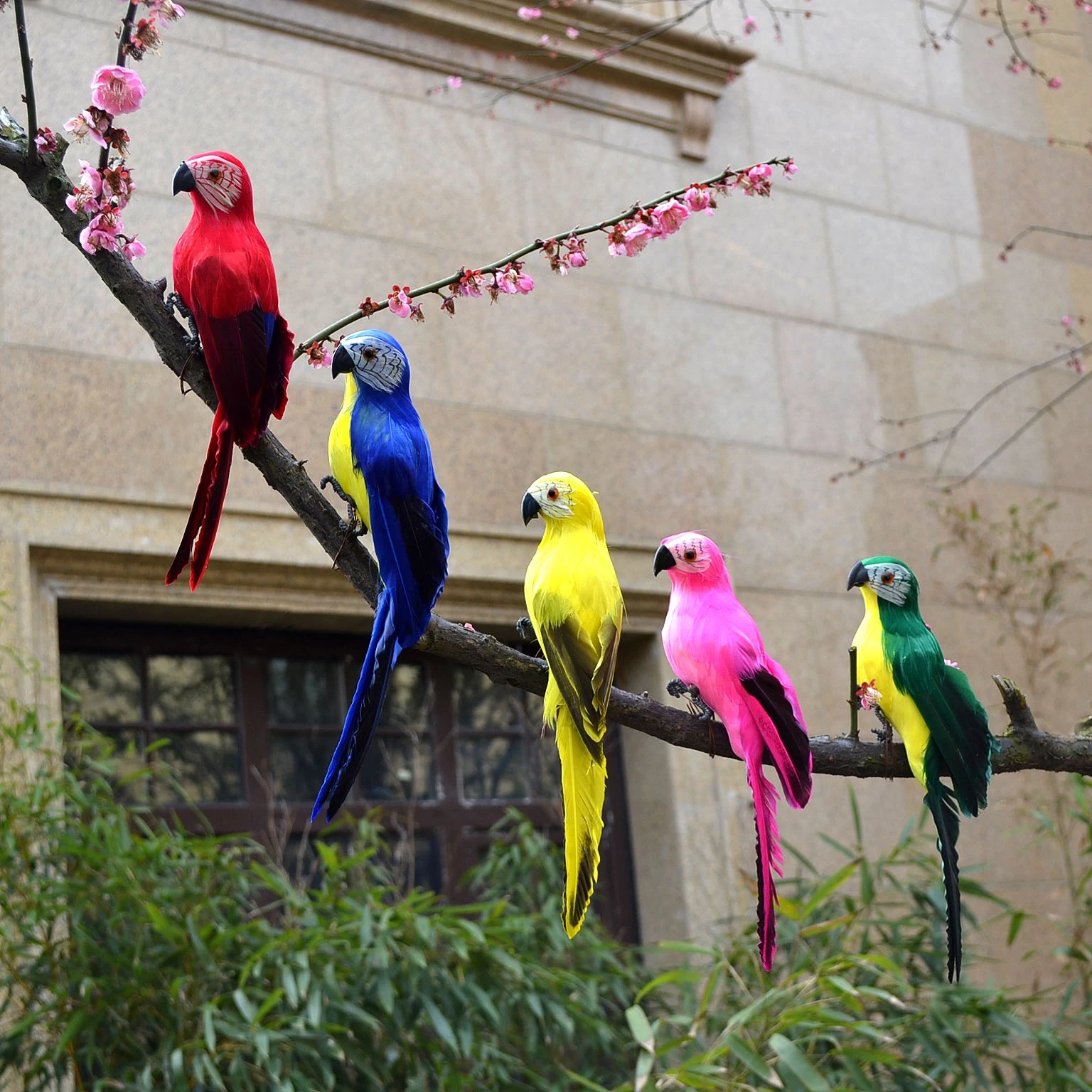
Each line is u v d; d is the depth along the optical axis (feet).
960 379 18.74
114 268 5.62
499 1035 12.07
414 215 15.11
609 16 16.40
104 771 11.67
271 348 5.49
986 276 19.47
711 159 17.35
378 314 14.60
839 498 17.17
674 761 15.23
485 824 15.01
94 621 13.24
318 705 14.39
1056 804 16.22
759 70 18.08
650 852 15.29
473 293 6.45
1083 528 19.35
